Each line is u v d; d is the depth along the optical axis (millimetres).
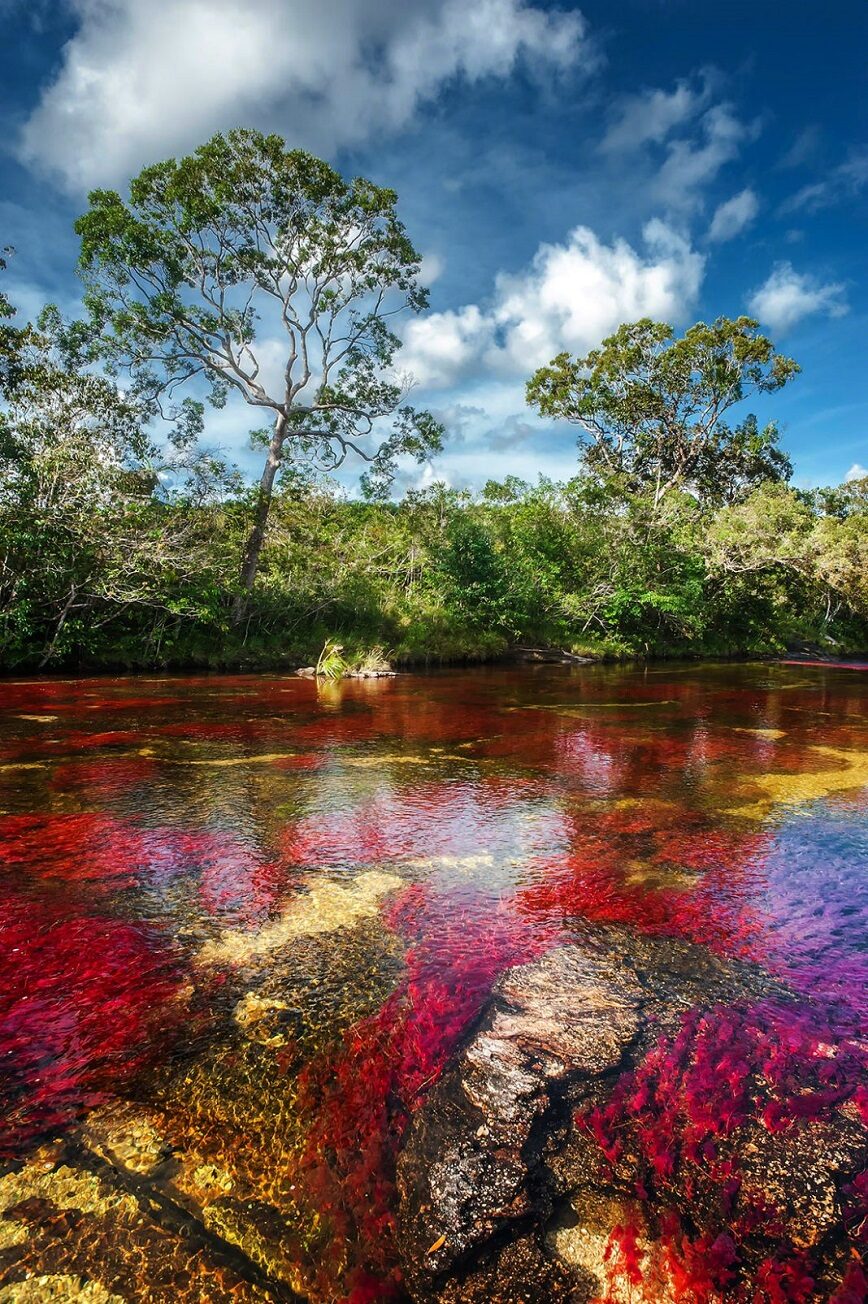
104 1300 1670
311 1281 1733
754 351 32781
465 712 10477
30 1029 2654
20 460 15094
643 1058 2480
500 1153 2053
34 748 7258
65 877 4031
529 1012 2715
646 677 16750
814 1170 2010
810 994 2949
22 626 13953
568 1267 1764
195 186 17266
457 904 3775
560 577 24891
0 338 16438
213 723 8961
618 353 34094
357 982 2998
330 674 15312
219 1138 2148
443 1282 1738
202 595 16297
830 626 32625
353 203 18172
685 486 37312
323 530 22359
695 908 3779
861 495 44156
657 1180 1982
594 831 5012
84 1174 2012
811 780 6516
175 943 3311
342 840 4734
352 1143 2127
